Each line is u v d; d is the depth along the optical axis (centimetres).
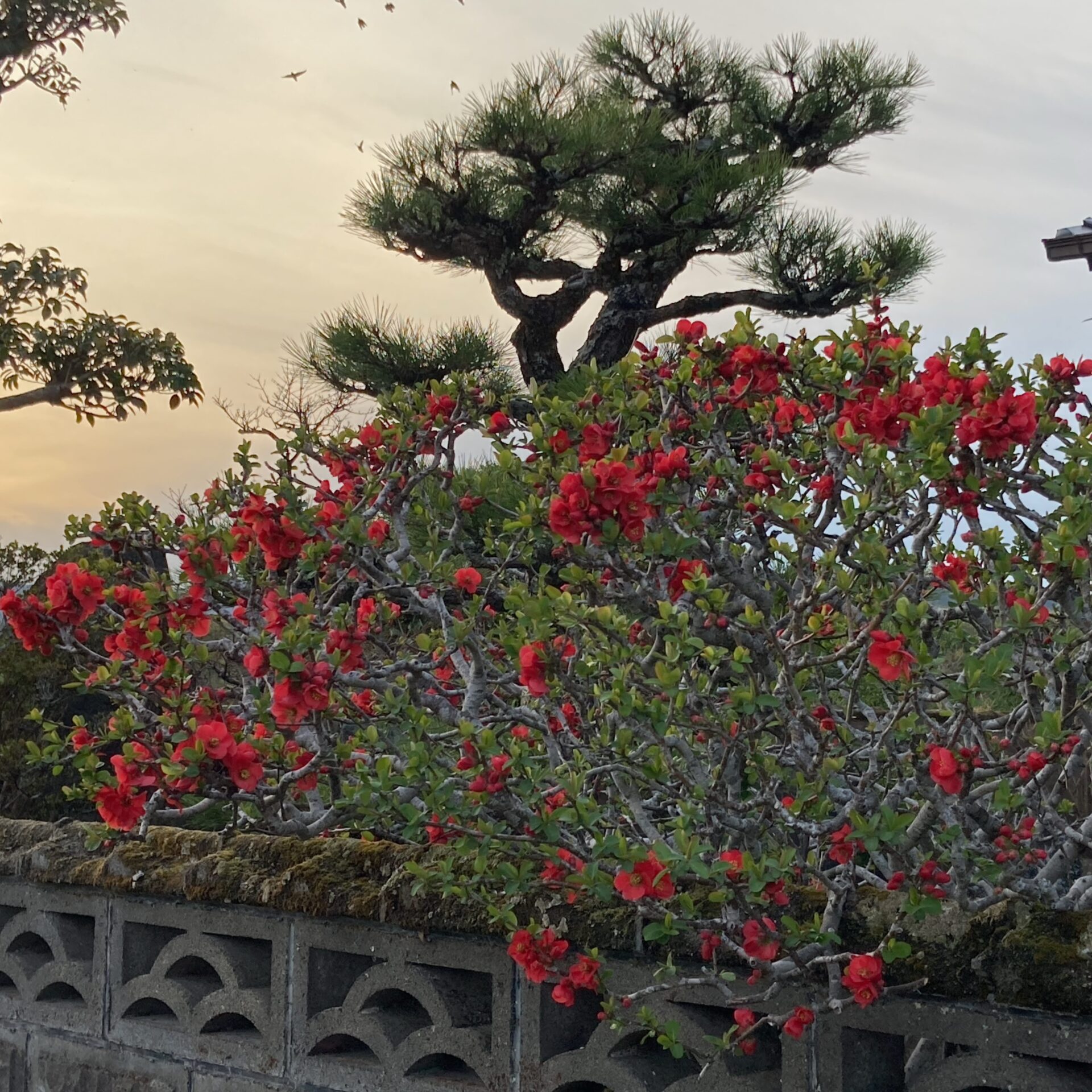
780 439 344
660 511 282
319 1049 310
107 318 954
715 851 276
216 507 396
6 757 667
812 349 319
